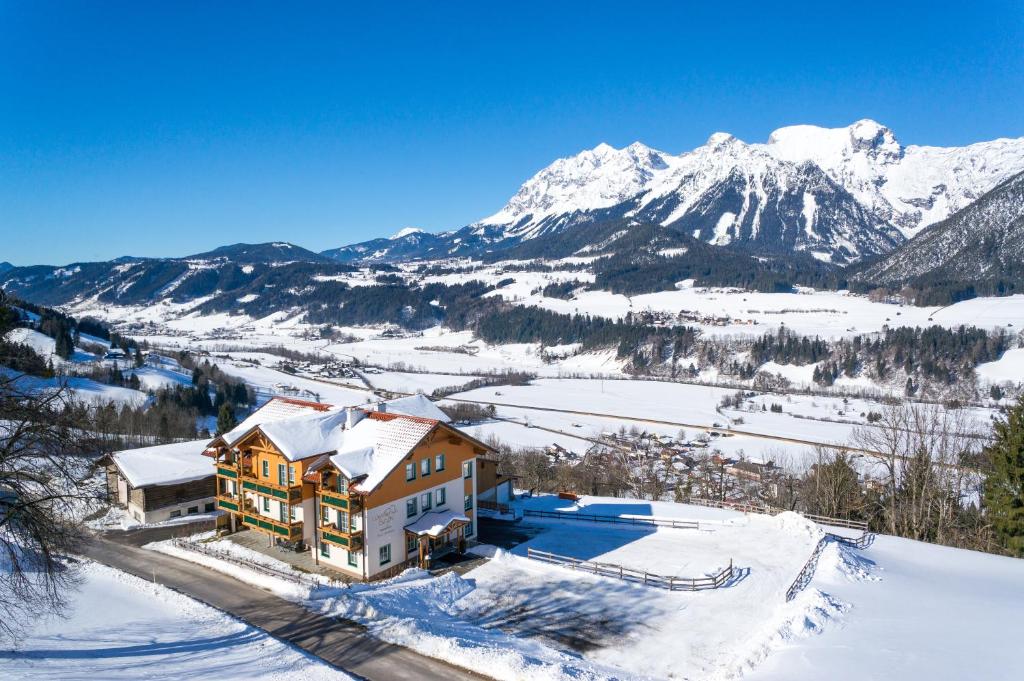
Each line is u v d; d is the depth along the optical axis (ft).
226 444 173.68
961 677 89.20
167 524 190.39
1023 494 174.50
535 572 152.15
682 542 177.99
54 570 111.14
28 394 101.81
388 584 137.90
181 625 116.78
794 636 109.29
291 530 156.66
